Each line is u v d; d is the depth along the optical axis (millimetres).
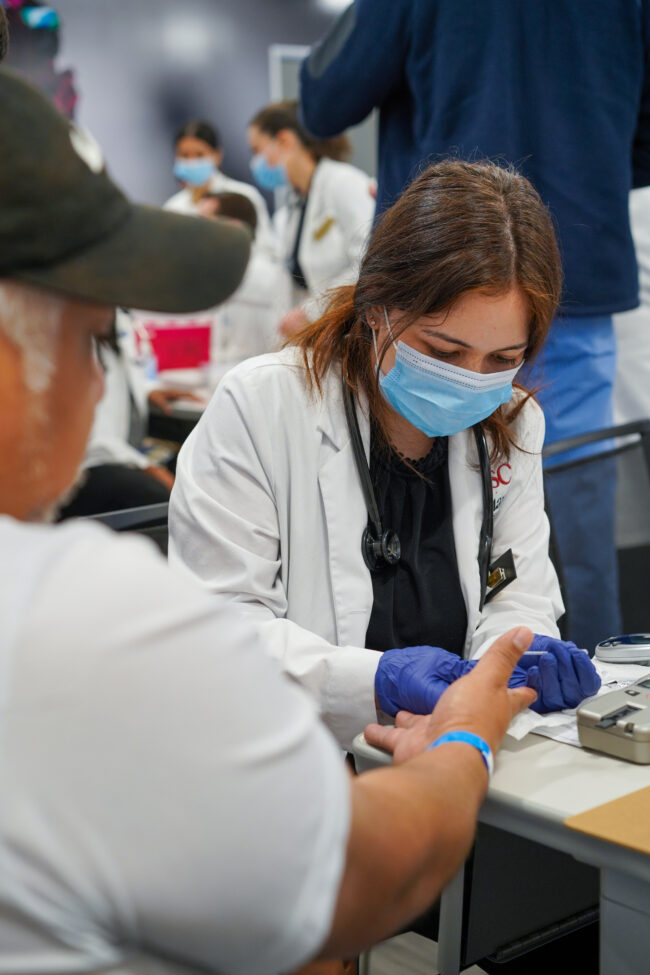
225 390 1381
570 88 2188
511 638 958
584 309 2285
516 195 1222
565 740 1061
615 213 2271
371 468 1383
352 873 602
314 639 1234
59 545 545
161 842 516
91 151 615
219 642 552
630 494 1840
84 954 530
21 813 500
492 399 1271
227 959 554
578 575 1757
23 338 572
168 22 6027
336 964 1010
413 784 701
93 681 507
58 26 5539
